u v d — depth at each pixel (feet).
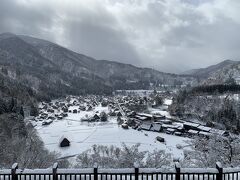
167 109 589.73
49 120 423.23
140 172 40.96
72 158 211.00
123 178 44.24
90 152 207.00
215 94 526.98
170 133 359.05
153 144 285.23
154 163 79.10
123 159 85.61
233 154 75.51
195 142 83.87
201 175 44.57
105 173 41.01
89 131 359.46
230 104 430.20
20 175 41.14
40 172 41.22
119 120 435.53
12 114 271.69
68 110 583.17
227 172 42.19
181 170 41.11
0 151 126.11
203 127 361.92
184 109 507.71
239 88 568.41
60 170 40.98
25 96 460.96
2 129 196.85
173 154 225.56
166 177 41.01
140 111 574.15
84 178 42.22
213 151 75.20
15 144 143.43
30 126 283.38
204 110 471.21
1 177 42.11
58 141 289.53
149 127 383.65
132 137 322.55
